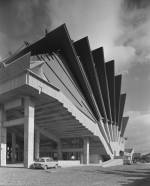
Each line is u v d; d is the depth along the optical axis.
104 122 60.03
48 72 40.06
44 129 50.94
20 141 64.50
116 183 18.52
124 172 30.75
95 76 54.38
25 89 33.91
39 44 48.12
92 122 51.56
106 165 47.81
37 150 48.53
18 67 33.06
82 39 51.09
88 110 52.75
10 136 59.06
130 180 21.03
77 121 44.62
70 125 47.47
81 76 50.78
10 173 24.52
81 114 45.94
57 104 38.91
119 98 68.38
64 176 23.08
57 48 49.44
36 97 36.91
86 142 54.12
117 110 68.75
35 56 41.38
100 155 60.06
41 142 61.91
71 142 58.03
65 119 44.38
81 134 52.41
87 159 53.34
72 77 50.84
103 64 57.31
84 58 53.25
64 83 44.53
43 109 41.31
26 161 33.84
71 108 41.62
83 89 53.19
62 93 39.12
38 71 35.31
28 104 36.22
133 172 31.11
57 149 56.91
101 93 60.22
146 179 22.11
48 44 48.22
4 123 39.66
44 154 62.88
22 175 23.02
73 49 47.12
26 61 31.91
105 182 18.97
